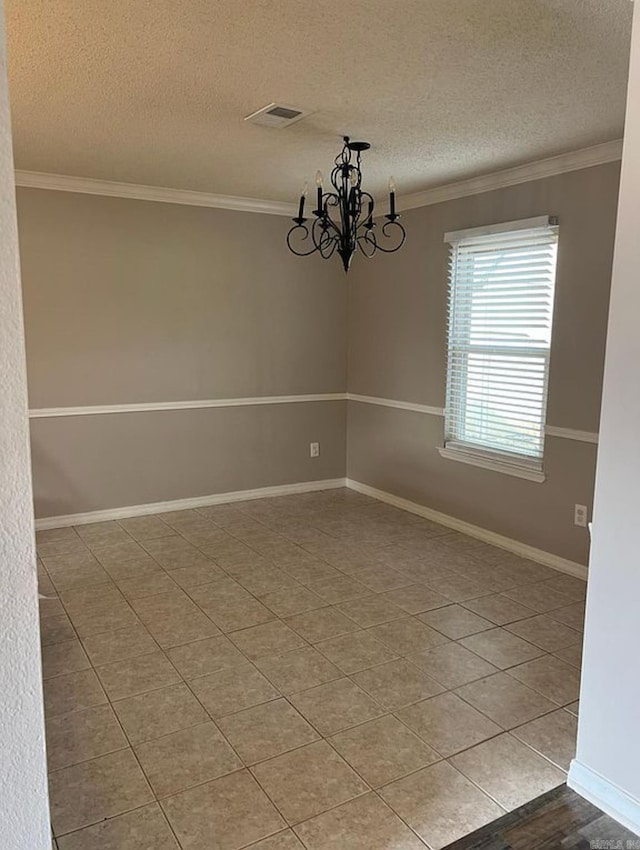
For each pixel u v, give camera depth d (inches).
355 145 130.8
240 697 97.7
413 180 162.6
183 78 96.3
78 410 176.6
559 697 98.0
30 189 162.4
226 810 74.7
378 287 201.3
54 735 88.1
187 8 74.9
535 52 86.8
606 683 73.1
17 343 35.0
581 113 110.9
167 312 185.8
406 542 168.1
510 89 100.2
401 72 93.7
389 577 144.5
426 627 120.6
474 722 91.8
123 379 181.8
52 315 169.8
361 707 95.3
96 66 92.0
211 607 128.6
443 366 178.9
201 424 196.2
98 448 181.0
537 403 152.9
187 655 109.9
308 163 147.3
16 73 94.4
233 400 200.4
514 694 98.9
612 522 71.1
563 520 148.3
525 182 149.7
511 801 76.2
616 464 70.2
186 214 184.2
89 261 172.6
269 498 210.1
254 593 135.4
